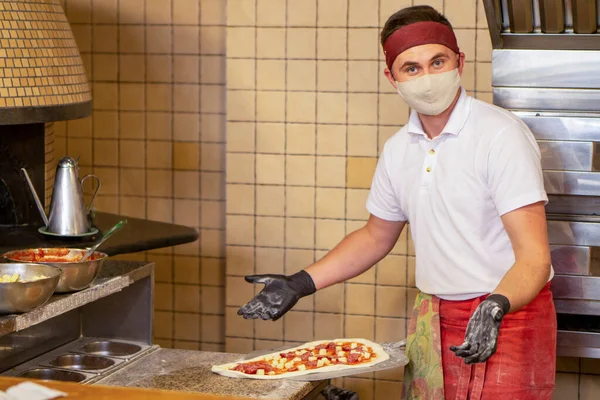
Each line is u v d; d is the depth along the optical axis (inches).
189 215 182.9
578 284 138.7
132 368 114.1
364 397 169.9
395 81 108.9
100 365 118.3
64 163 142.6
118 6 179.6
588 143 137.3
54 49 129.3
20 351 117.9
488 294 107.3
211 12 176.4
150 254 185.0
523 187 102.0
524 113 140.3
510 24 136.9
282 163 169.0
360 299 168.9
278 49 165.6
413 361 113.8
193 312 184.7
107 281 116.1
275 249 171.6
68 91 131.2
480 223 106.4
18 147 152.3
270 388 104.2
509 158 102.8
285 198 169.8
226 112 171.0
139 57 180.4
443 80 104.8
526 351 106.9
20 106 123.8
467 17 157.8
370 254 120.8
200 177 181.5
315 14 163.3
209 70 178.1
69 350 123.7
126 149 183.3
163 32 178.9
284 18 164.7
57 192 142.0
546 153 139.1
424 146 110.5
